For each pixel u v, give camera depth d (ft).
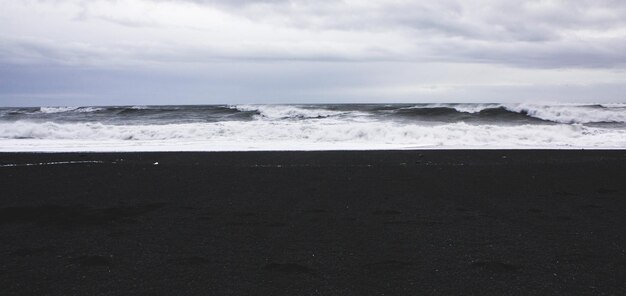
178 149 52.31
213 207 23.53
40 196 26.27
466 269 14.60
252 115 96.12
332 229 19.44
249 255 16.08
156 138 65.92
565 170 34.40
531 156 42.96
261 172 34.24
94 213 22.39
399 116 91.25
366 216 21.63
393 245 17.15
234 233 18.89
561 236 18.16
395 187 28.50
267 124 73.46
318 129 64.85
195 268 14.82
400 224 20.16
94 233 18.93
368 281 13.67
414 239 17.87
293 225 20.12
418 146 54.39
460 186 28.76
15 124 71.10
